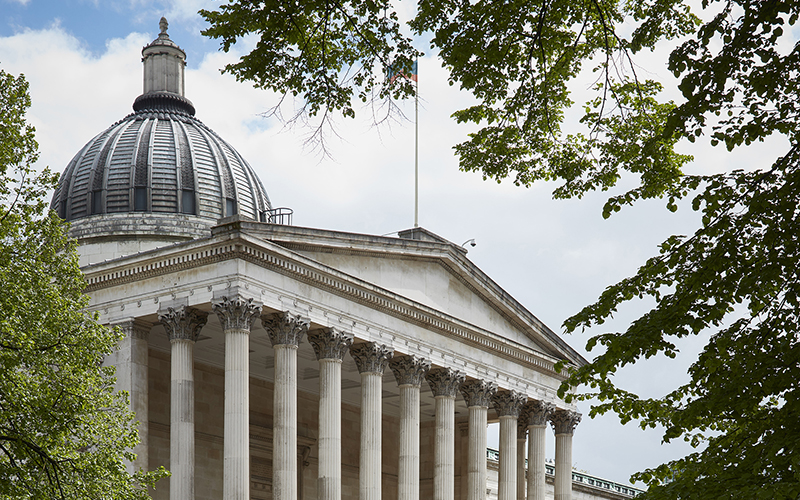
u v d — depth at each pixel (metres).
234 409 56.69
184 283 59.62
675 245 26.61
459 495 86.94
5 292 41.09
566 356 83.75
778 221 24.69
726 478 24.25
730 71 24.45
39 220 44.59
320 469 61.72
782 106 25.34
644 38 30.25
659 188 30.92
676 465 27.39
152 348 70.06
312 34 29.02
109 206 83.12
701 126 26.09
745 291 24.16
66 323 43.22
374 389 65.88
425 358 70.06
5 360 39.97
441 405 71.69
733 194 25.58
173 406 58.38
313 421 84.25
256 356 75.75
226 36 27.88
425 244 70.69
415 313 69.25
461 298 74.88
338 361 63.19
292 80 29.34
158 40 93.88
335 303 63.81
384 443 89.44
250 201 88.19
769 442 24.06
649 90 32.16
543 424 81.06
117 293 62.09
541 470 80.12
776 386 24.03
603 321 26.48
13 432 39.88
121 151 85.00
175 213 83.38
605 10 31.02
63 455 41.56
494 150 33.66
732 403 24.42
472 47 29.09
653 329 25.11
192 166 85.19
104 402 44.28
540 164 34.47
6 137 43.38
